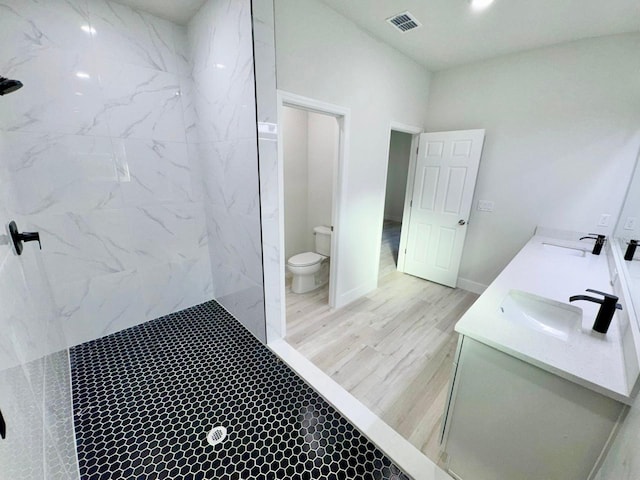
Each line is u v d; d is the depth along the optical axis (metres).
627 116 2.26
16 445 0.63
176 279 2.59
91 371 1.90
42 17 1.66
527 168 2.79
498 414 1.11
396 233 6.21
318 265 3.23
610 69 2.27
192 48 2.19
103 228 2.10
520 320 1.42
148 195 2.28
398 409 1.68
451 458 1.30
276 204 1.97
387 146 2.92
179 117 2.32
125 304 2.33
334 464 1.34
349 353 2.18
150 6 1.96
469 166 3.05
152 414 1.58
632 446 0.67
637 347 0.90
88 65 1.86
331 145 3.53
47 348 1.25
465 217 3.18
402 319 2.70
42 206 1.82
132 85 2.05
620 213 2.33
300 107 2.06
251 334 2.34
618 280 1.50
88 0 1.79
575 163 2.54
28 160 1.73
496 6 1.93
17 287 0.94
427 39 2.44
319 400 1.71
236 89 1.81
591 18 2.01
